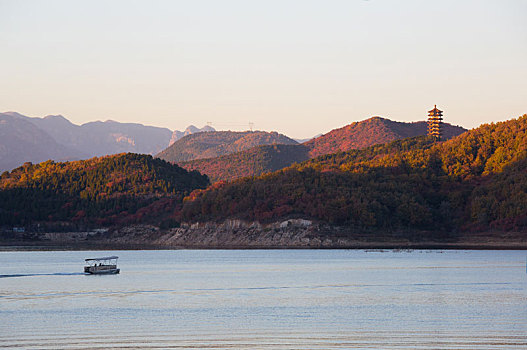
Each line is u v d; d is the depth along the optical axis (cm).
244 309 9769
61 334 7769
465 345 7050
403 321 8606
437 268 17362
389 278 14600
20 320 8769
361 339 7394
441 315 9088
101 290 12312
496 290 12125
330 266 18462
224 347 7000
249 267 18350
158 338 7506
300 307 9969
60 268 17900
